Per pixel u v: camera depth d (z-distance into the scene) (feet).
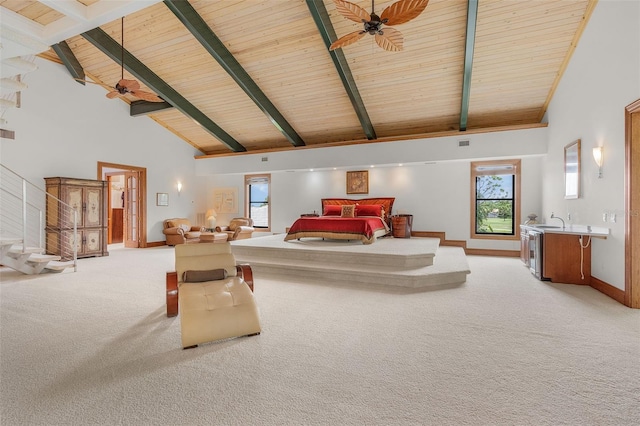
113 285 15.62
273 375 7.31
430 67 19.22
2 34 11.14
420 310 11.64
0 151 20.06
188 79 23.21
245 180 33.99
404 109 23.26
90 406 6.22
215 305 9.60
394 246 20.18
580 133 15.94
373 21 11.93
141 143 28.68
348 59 19.39
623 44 12.10
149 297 13.58
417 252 17.39
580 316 10.90
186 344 8.63
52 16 11.48
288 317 11.01
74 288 15.07
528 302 12.49
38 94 21.81
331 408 6.11
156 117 29.55
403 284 15.06
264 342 9.06
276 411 6.03
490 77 19.27
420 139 24.47
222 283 10.91
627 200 11.80
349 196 29.58
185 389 6.77
